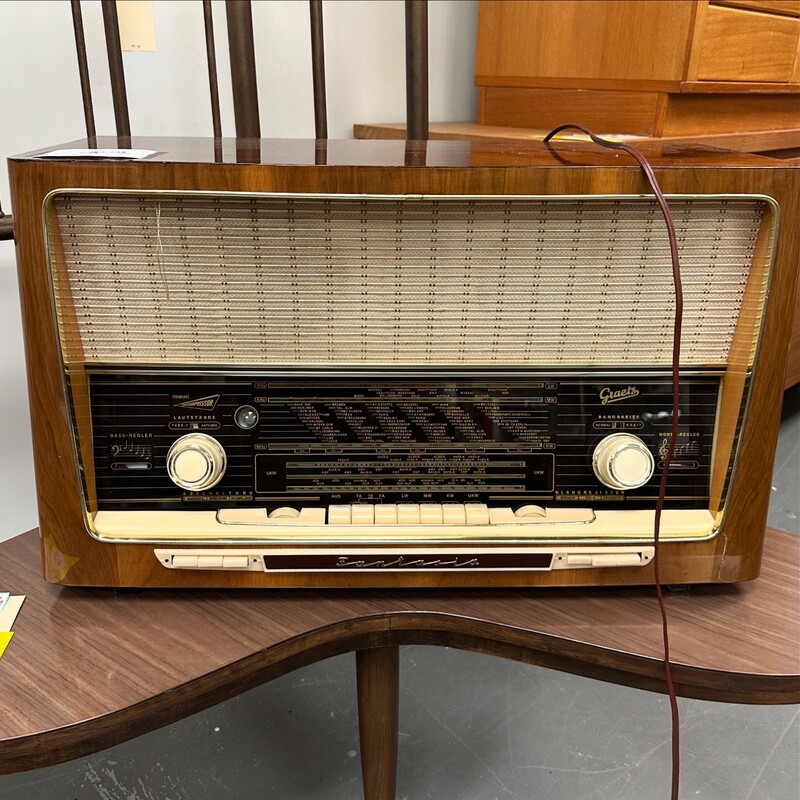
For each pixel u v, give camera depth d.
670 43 1.17
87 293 0.56
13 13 0.95
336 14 1.27
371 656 0.67
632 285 0.56
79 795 0.94
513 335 0.58
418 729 1.06
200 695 0.56
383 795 0.73
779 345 0.57
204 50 1.13
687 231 0.55
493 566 0.62
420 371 0.59
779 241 0.54
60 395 0.56
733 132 1.32
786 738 1.06
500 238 0.55
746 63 1.27
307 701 1.11
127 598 0.63
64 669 0.56
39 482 0.58
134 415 0.59
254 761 1.00
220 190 0.52
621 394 0.60
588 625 0.60
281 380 0.59
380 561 0.61
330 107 1.31
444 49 1.45
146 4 1.05
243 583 0.62
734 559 0.62
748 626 0.61
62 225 0.54
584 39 1.26
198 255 0.55
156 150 0.60
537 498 0.62
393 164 0.54
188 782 0.96
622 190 0.53
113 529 0.61
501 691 1.13
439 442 0.60
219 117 0.97
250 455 0.60
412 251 0.55
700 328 0.58
